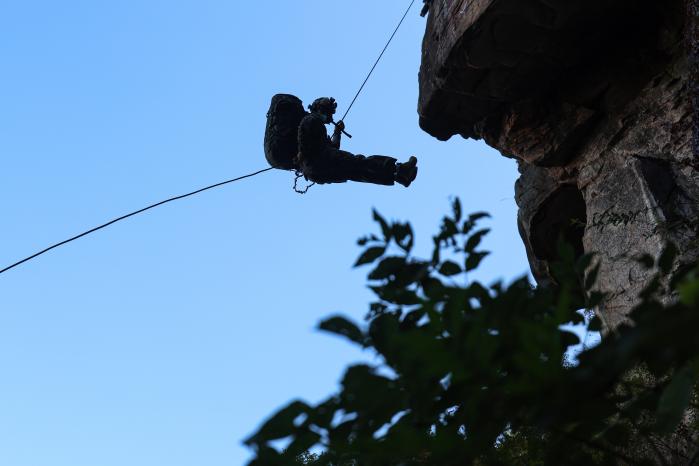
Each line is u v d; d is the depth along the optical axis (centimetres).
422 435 142
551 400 131
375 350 151
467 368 130
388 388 149
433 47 795
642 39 741
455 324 131
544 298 168
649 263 189
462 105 830
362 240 198
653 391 175
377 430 154
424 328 183
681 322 103
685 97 708
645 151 736
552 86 794
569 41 735
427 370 136
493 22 701
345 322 152
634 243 698
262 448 153
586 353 142
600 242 744
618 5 704
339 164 972
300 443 152
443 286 169
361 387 147
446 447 141
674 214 674
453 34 739
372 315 194
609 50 756
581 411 153
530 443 205
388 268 196
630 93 755
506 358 150
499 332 150
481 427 141
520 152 839
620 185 745
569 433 181
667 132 718
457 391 159
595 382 126
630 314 174
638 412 173
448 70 768
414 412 159
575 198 870
